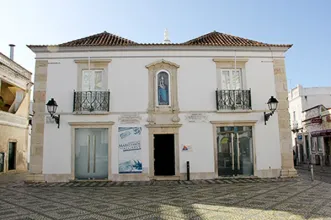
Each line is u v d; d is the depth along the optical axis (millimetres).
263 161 12523
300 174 14734
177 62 12859
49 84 12570
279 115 12789
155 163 12500
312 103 25781
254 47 13016
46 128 12312
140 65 12781
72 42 13312
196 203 7574
